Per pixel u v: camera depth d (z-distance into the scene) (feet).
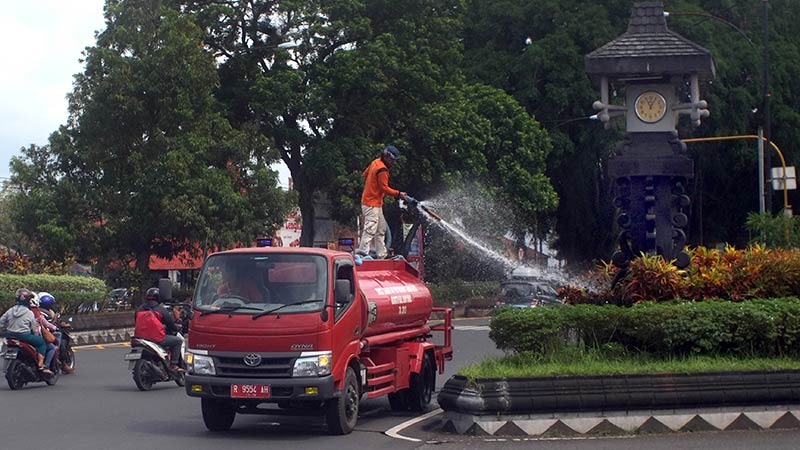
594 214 166.71
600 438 37.58
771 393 38.88
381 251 51.67
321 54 135.13
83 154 116.37
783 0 167.63
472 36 169.37
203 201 114.32
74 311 103.24
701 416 38.65
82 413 48.21
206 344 39.65
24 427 43.29
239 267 40.93
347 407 41.06
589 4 162.61
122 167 118.01
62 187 115.44
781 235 84.74
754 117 159.12
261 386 38.78
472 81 159.84
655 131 49.19
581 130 160.15
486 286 160.35
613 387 38.42
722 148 161.58
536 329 43.29
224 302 40.19
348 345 41.04
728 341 42.45
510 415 38.45
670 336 42.34
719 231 173.58
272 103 128.57
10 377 58.90
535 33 164.66
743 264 47.44
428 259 156.87
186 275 180.14
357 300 42.11
